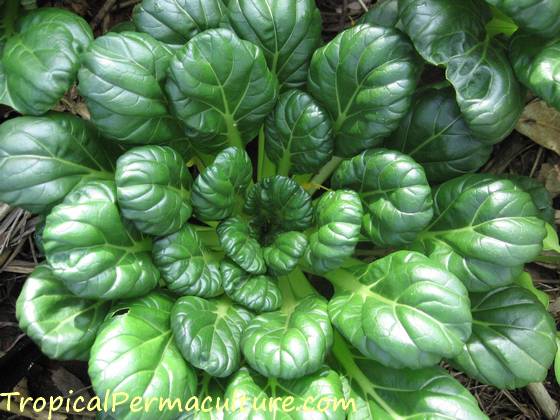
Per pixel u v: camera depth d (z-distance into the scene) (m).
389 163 0.31
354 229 0.30
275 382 0.31
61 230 0.28
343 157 0.35
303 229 0.35
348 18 0.42
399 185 0.30
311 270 0.35
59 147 0.30
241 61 0.30
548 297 0.38
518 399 0.40
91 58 0.28
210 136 0.32
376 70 0.30
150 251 0.31
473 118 0.29
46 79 0.29
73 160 0.31
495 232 0.30
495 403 0.40
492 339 0.32
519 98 0.30
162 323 0.30
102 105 0.29
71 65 0.29
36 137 0.30
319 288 0.40
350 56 0.30
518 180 0.37
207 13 0.32
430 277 0.29
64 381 0.39
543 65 0.28
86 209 0.28
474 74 0.29
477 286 0.31
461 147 0.33
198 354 0.29
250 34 0.31
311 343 0.29
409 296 0.29
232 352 0.31
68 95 0.39
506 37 0.32
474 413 0.29
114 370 0.27
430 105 0.33
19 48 0.30
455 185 0.32
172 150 0.31
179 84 0.29
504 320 0.32
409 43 0.30
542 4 0.26
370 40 0.30
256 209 0.36
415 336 0.28
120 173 0.29
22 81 0.29
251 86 0.31
